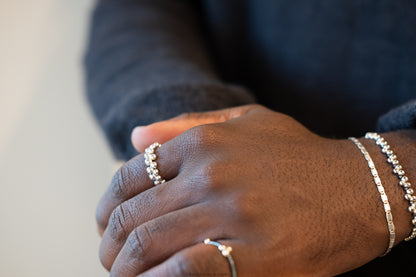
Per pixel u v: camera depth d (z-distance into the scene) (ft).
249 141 1.02
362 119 1.50
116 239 1.00
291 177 0.99
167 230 0.95
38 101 2.23
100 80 1.41
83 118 2.21
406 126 1.11
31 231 1.99
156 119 1.17
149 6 1.60
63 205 2.04
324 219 0.97
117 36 1.48
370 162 1.03
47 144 2.15
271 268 0.94
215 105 1.21
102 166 2.10
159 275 0.92
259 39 1.61
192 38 1.61
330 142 1.07
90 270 1.95
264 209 0.95
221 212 0.95
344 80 1.49
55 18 2.41
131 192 1.03
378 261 1.24
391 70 1.41
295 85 1.57
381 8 1.37
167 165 1.02
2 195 2.05
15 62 2.30
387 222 1.00
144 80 1.30
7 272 1.94
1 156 2.12
